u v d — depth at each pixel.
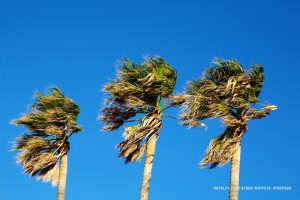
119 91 24.28
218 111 22.86
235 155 22.34
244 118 22.80
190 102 23.30
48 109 26.98
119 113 24.56
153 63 24.70
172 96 24.31
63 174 26.55
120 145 23.89
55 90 27.42
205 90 23.17
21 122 26.64
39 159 26.53
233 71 23.34
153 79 24.08
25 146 26.55
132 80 24.64
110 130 24.69
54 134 26.70
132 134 23.80
